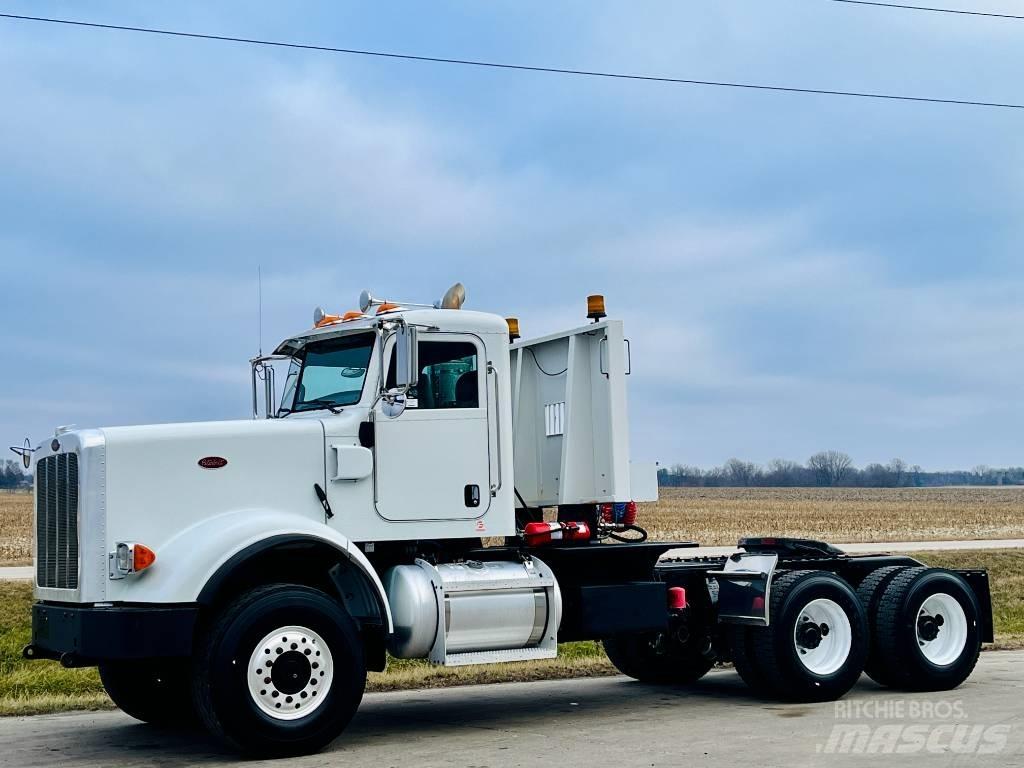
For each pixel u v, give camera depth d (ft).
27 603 55.52
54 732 31.45
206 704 26.00
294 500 28.89
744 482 555.28
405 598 29.14
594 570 33.09
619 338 34.09
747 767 23.94
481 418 30.91
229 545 26.71
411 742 28.22
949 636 35.91
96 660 27.27
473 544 31.83
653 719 31.01
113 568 27.02
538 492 35.63
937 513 225.35
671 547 33.99
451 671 41.14
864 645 34.24
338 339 31.32
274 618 26.40
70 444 28.04
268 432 28.89
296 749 26.50
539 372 36.14
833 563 36.24
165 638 25.86
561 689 38.01
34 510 30.40
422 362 30.42
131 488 27.55
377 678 39.68
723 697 35.37
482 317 31.32
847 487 542.57
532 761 25.20
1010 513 226.17
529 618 30.37
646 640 37.99
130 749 28.50
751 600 33.78
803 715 31.07
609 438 33.71
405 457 29.99
